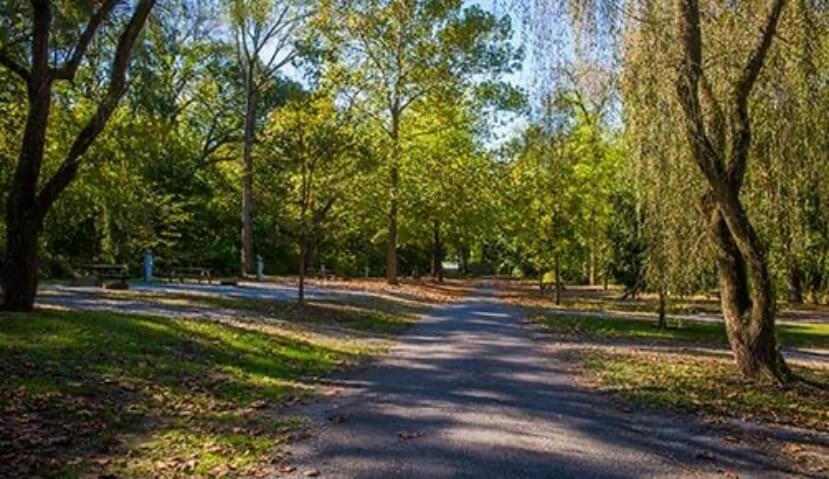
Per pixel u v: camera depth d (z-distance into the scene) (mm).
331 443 7516
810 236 13344
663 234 14055
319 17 33781
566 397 10461
